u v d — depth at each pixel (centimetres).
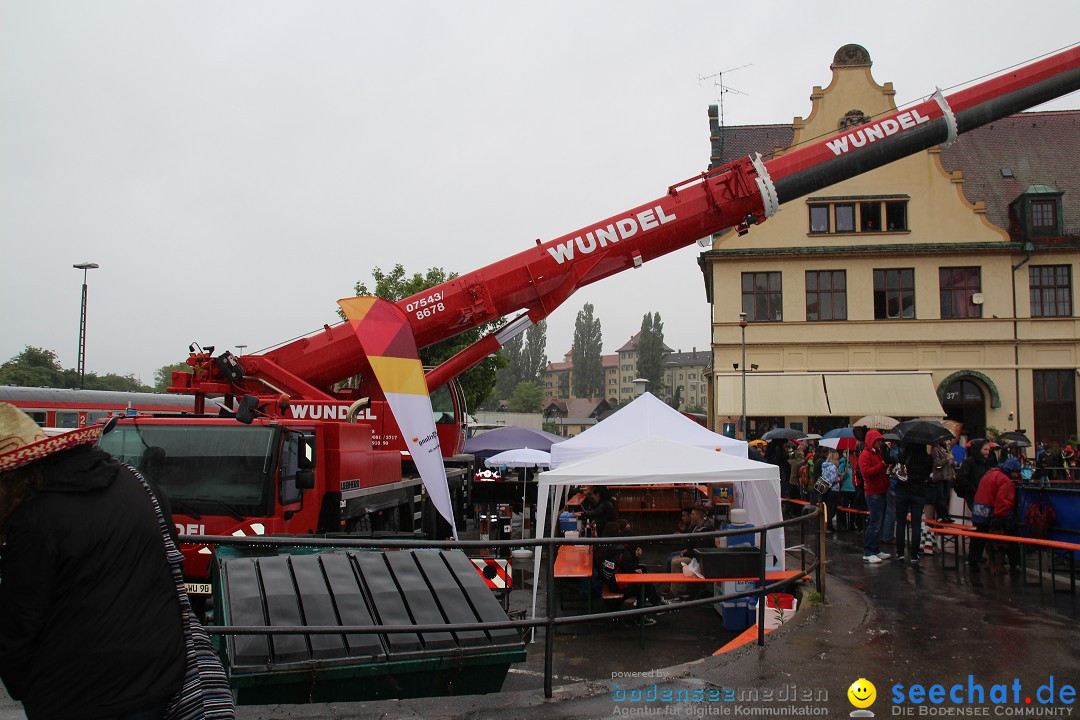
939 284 3478
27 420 278
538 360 13338
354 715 481
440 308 1088
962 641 705
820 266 3519
